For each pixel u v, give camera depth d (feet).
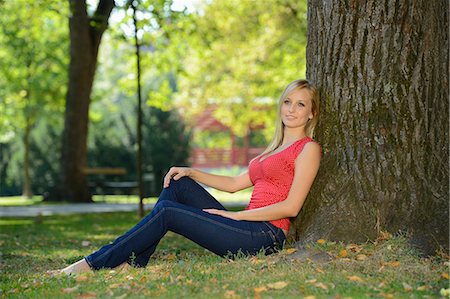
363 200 17.56
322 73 18.48
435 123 17.57
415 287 14.30
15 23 72.02
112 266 16.83
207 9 72.90
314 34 18.81
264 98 88.43
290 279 14.83
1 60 80.84
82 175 61.87
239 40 76.69
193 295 13.96
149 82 88.17
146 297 13.92
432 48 17.62
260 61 78.89
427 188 17.31
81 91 59.72
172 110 79.41
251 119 92.22
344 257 16.38
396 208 17.34
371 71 17.78
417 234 16.90
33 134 85.76
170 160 77.30
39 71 81.92
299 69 73.61
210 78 84.69
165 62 66.95
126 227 34.76
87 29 58.18
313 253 16.75
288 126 18.06
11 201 77.05
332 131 18.20
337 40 18.13
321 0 18.57
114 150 78.74
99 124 80.53
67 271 16.72
